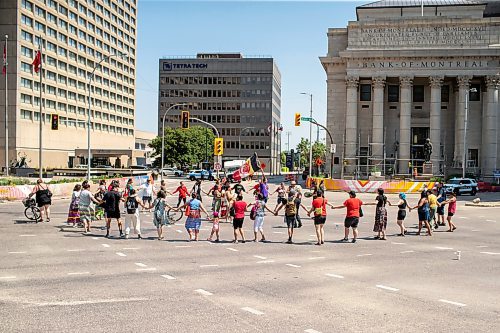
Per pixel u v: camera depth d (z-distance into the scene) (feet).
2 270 44.96
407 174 222.48
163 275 44.01
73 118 338.95
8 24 273.13
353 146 233.35
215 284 40.86
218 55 540.11
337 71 245.24
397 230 81.10
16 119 274.36
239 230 64.75
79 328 29.12
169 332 28.58
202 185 215.31
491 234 76.69
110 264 48.57
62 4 321.32
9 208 104.58
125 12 429.38
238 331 28.91
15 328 28.96
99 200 71.72
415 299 36.88
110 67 400.26
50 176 234.38
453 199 80.18
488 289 40.32
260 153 499.51
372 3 256.52
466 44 226.79
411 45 229.86
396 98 243.40
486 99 228.43
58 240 63.21
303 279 43.24
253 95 501.56
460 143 229.25
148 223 83.66
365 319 31.65
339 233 75.46
